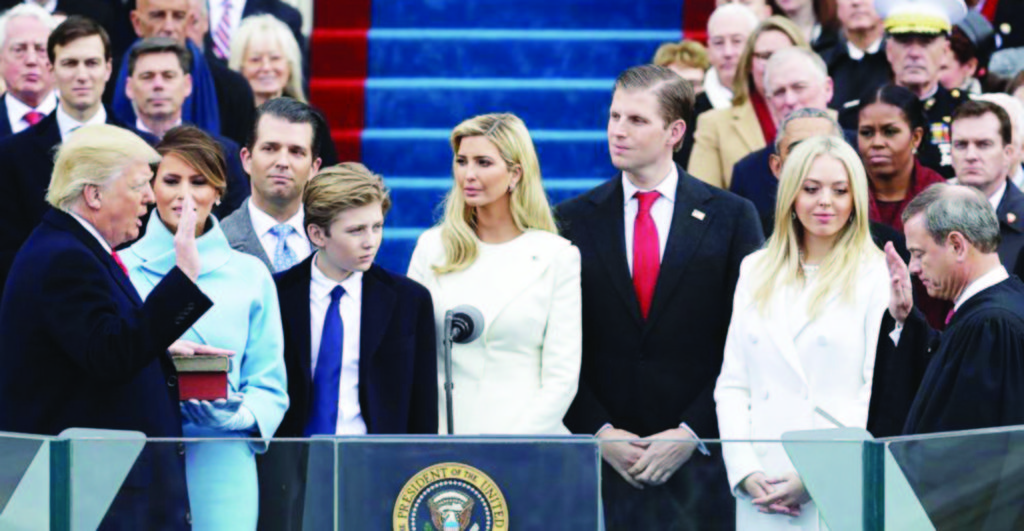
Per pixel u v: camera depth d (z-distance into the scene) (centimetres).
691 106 2344
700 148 3241
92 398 1906
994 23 3553
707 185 2352
